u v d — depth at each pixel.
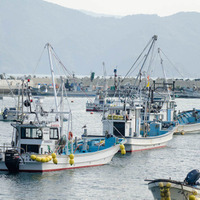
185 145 101.00
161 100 118.50
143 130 95.00
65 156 68.69
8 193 58.50
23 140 69.44
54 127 70.38
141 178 68.06
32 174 66.56
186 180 52.12
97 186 62.78
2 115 146.50
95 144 78.44
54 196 58.03
